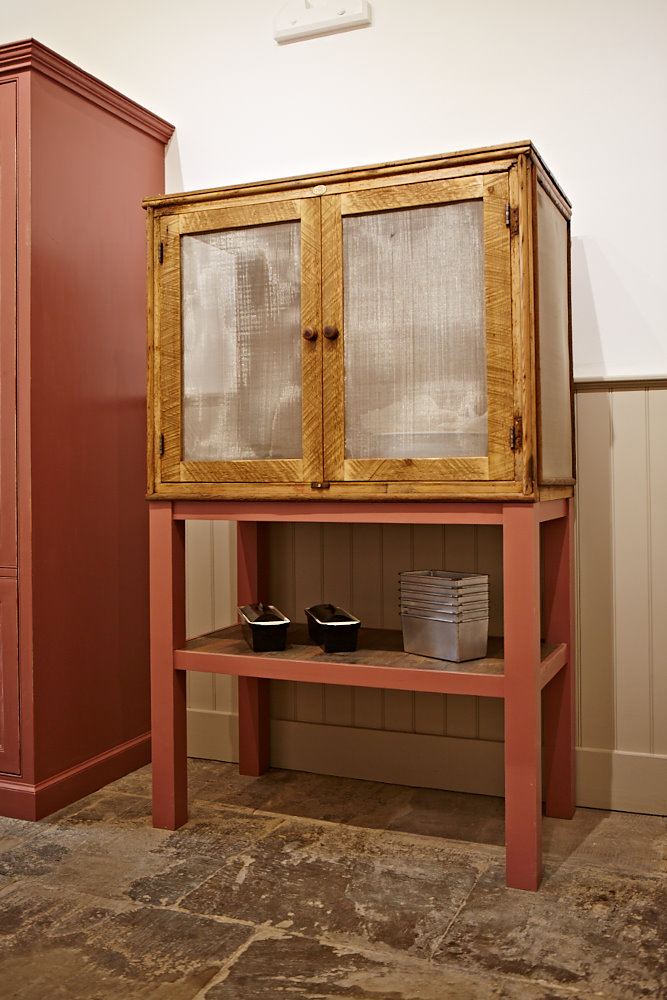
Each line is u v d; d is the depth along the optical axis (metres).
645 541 2.25
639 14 2.25
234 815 2.25
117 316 2.55
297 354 2.01
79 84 2.36
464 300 1.85
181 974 1.52
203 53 2.73
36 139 2.23
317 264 1.97
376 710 2.52
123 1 2.84
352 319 1.94
